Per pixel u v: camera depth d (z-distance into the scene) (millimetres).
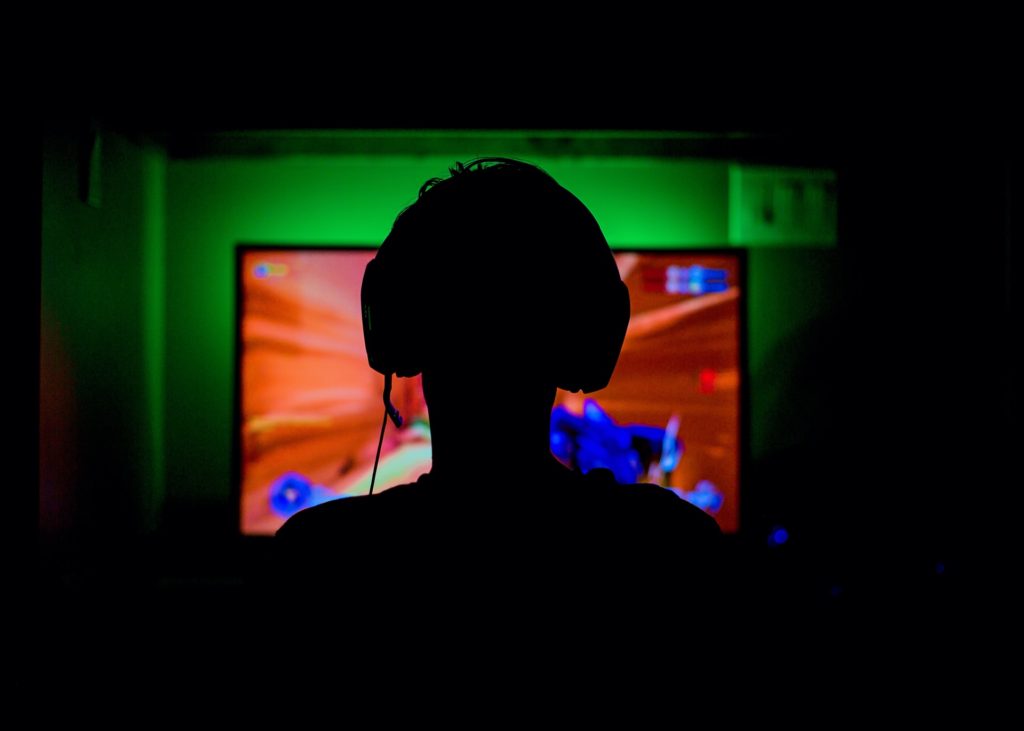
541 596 473
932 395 2855
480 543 479
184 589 2654
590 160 2961
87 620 2268
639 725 466
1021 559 2246
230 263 2975
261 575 517
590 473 543
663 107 2252
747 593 529
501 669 465
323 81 2262
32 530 1875
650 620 478
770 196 2936
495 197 505
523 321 491
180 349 2971
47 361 2096
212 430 2963
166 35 2246
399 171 2969
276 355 2795
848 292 2914
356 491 2768
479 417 500
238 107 2262
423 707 462
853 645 2312
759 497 2914
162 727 1960
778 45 2264
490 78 2252
